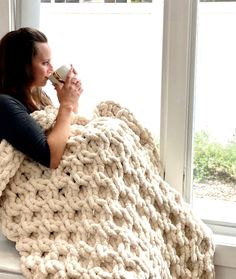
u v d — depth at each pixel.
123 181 1.46
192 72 1.68
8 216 1.48
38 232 1.44
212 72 1.69
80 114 1.72
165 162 1.73
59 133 1.49
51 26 1.84
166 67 1.68
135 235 1.39
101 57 1.80
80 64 1.83
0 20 1.79
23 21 1.84
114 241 1.35
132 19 1.75
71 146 1.49
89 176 1.43
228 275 1.61
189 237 1.56
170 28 1.65
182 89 1.67
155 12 1.72
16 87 1.63
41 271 1.31
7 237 1.50
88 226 1.37
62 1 1.81
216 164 1.73
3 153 1.46
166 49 1.67
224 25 1.66
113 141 1.47
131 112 1.66
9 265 1.38
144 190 1.51
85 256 1.33
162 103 1.71
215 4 1.65
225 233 1.72
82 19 1.80
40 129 1.50
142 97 1.77
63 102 1.55
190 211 1.59
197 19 1.66
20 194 1.50
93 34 1.80
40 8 1.83
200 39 1.68
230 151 1.71
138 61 1.76
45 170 1.50
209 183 1.75
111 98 1.77
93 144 1.46
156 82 1.74
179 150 1.70
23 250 1.41
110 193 1.41
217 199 1.74
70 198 1.44
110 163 1.44
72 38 1.82
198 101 1.72
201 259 1.55
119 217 1.39
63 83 1.57
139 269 1.30
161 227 1.51
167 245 1.52
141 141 1.67
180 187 1.73
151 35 1.73
